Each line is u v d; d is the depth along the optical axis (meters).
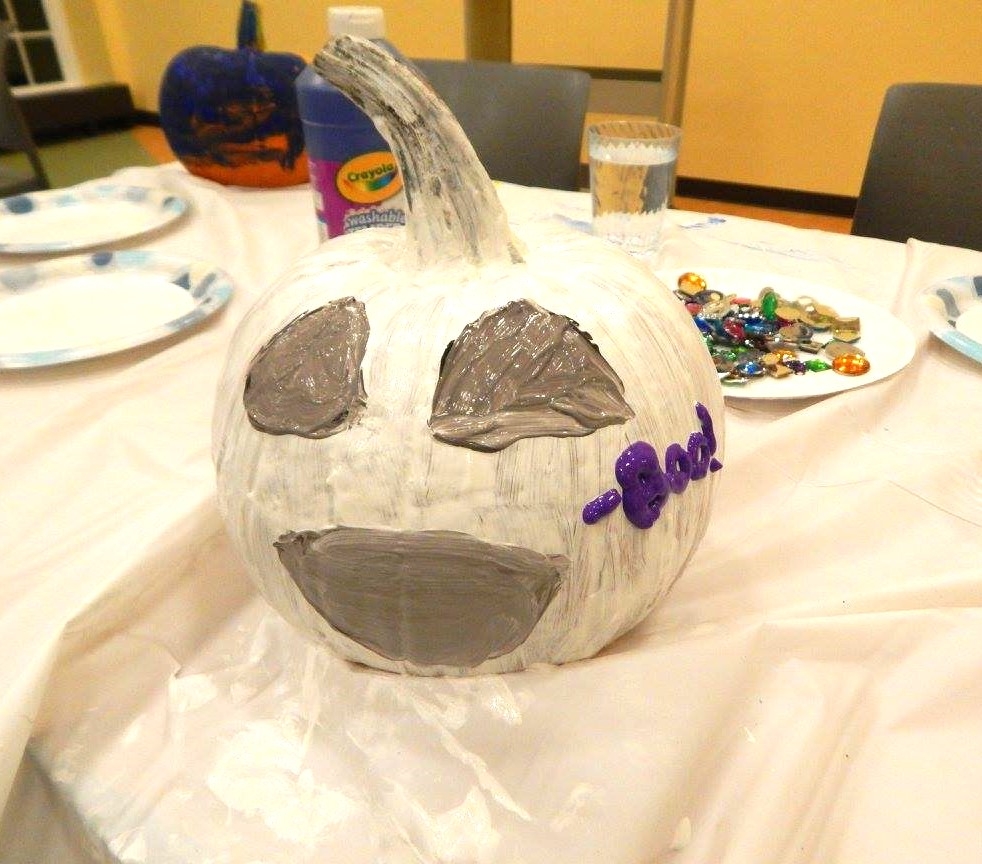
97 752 0.33
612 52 2.30
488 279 0.32
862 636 0.36
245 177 0.93
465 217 0.32
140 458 0.49
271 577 0.33
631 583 0.32
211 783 0.32
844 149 2.23
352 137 0.61
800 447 0.48
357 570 0.30
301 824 0.30
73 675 0.35
